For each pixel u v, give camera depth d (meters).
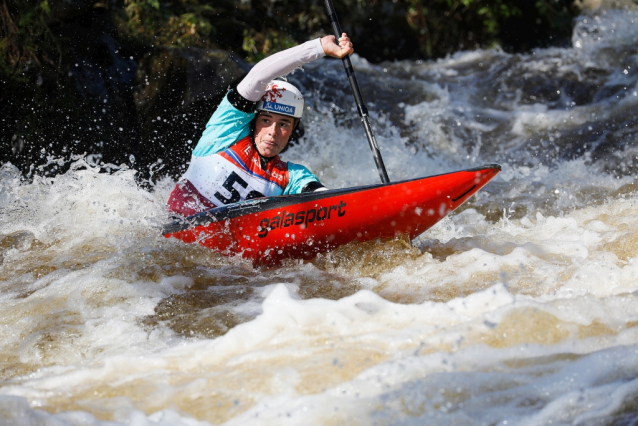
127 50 19.00
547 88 24.12
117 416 4.65
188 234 8.88
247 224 8.80
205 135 9.70
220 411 4.64
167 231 8.99
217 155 9.55
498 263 7.93
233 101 9.41
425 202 8.76
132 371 5.38
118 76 17.84
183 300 7.42
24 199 10.52
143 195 9.81
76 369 5.63
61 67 17.09
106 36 18.59
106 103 17.22
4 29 17.00
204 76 17.08
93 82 17.34
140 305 7.32
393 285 7.59
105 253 8.72
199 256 8.66
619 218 9.76
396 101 22.77
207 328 6.57
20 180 14.66
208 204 9.52
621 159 17.27
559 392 4.69
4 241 9.42
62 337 6.60
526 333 5.32
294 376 4.97
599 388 4.69
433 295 7.07
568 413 4.50
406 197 8.74
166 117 17.12
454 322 5.62
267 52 24.70
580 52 27.55
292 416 4.53
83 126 16.75
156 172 16.94
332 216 8.82
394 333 5.48
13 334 6.77
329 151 18.95
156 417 4.59
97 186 9.91
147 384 5.10
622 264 7.49
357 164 18.55
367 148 19.11
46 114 16.66
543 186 14.76
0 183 13.11
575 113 21.00
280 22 26.22
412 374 4.92
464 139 20.22
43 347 6.40
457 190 8.77
